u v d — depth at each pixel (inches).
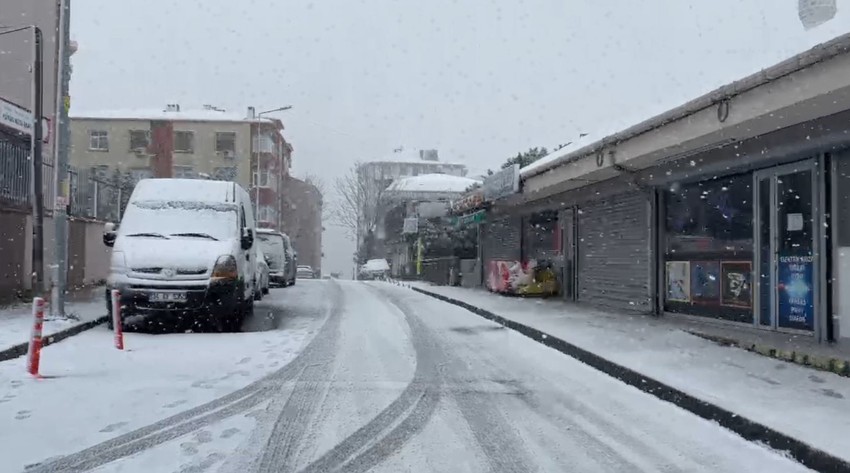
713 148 426.0
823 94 299.3
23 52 943.0
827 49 286.4
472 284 1034.7
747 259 445.1
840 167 366.0
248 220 569.9
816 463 198.8
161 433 227.0
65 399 268.7
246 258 525.3
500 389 302.7
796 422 226.4
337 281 1395.2
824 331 373.7
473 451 215.0
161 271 446.9
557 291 768.3
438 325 524.4
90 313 534.0
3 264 602.5
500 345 427.5
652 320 508.4
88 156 2007.9
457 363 362.9
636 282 576.1
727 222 465.4
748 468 202.1
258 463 199.9
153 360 357.1
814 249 382.0
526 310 596.1
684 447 221.8
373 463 202.1
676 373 307.0
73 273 797.9
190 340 429.7
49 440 217.5
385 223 2124.8
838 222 366.9
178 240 471.2
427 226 1385.3
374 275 1774.1
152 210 498.6
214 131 2047.2
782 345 362.6
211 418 246.2
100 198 900.6
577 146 583.2
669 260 538.3
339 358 371.9
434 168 2869.1
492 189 781.9
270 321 546.6
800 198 397.1
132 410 255.0
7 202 610.2
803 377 298.8
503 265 807.7
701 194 496.4
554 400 283.6
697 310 500.7
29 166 655.8
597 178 577.3
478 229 1039.6
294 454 208.8
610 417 257.8
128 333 462.0
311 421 245.0
